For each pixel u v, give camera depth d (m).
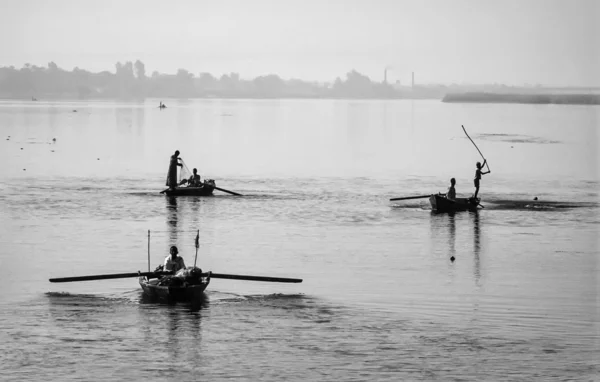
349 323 35.84
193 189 72.50
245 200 69.88
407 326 35.47
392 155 117.69
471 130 182.62
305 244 51.50
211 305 38.22
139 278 40.59
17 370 30.80
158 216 61.22
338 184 82.12
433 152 123.25
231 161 106.31
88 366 31.20
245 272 44.25
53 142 133.00
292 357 32.12
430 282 42.38
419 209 65.81
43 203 66.88
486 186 82.06
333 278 43.12
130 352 32.50
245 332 34.69
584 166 101.00
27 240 51.91
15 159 103.38
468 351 32.72
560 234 55.25
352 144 140.00
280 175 90.06
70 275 43.28
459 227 57.75
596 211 65.12
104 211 63.19
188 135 158.75
